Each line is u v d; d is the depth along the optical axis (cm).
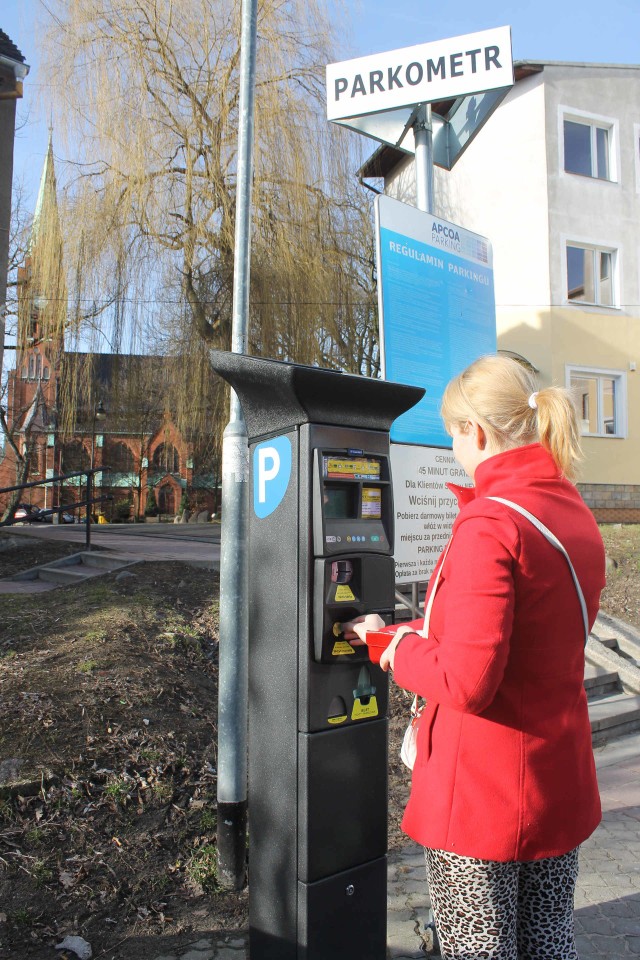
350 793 207
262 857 210
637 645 678
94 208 1367
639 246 1600
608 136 1612
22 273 1622
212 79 1359
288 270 1367
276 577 210
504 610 141
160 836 310
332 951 203
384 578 211
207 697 420
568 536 155
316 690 200
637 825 378
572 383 1552
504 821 147
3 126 1089
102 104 1320
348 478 209
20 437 3112
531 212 1541
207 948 256
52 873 280
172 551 804
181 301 1462
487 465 164
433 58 491
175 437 1912
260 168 1366
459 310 523
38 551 791
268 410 214
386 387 213
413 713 197
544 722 151
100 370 1563
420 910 284
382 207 469
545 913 160
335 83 516
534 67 1529
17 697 366
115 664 419
